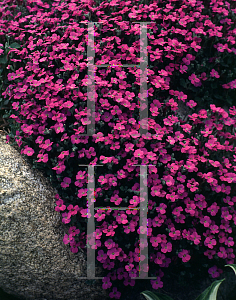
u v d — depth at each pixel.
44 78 3.33
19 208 2.82
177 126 3.31
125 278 3.00
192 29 3.55
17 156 3.15
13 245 2.81
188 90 3.76
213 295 2.60
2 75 3.54
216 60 3.62
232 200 3.16
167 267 3.22
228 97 3.81
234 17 3.96
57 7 3.63
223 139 3.44
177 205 3.15
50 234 2.93
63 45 3.28
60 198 3.14
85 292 3.10
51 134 3.12
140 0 3.77
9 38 3.59
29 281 2.99
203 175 3.00
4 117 3.45
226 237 3.14
